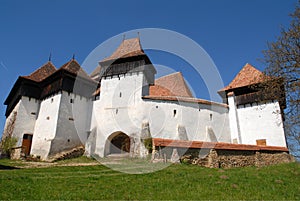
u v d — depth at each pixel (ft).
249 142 75.87
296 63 42.22
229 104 82.84
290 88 42.14
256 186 29.91
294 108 42.09
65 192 26.68
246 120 78.59
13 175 34.96
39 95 86.33
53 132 71.20
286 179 33.78
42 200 23.80
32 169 43.27
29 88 84.79
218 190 27.73
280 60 44.11
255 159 54.75
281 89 45.16
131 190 27.76
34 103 84.33
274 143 71.20
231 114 80.94
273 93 46.62
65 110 74.74
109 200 24.16
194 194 26.00
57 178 34.27
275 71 44.16
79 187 29.09
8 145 75.05
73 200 24.00
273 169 41.01
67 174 37.68
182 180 32.14
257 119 76.48
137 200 24.06
